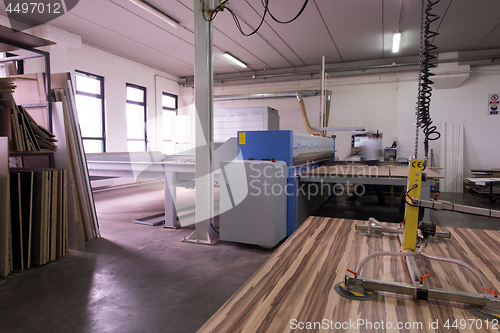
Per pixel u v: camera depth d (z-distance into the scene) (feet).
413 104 23.12
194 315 5.49
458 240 3.52
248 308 2.11
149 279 6.97
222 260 8.16
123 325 5.16
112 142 22.97
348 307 2.11
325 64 25.25
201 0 9.19
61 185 8.30
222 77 28.99
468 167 21.97
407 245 2.89
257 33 18.71
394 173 10.34
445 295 2.13
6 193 7.03
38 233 7.68
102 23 17.53
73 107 9.78
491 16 15.89
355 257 3.01
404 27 17.52
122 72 23.73
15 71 9.06
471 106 21.70
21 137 7.50
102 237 10.18
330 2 14.64
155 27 18.19
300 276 2.61
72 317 5.40
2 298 6.07
